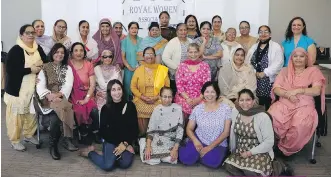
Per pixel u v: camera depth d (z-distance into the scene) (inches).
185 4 176.9
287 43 136.9
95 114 128.2
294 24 132.4
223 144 113.9
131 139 114.4
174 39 143.5
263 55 135.3
